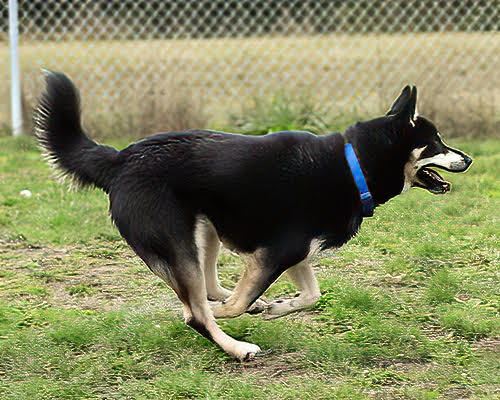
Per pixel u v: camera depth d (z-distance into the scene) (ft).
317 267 20.38
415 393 12.96
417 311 16.94
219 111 38.55
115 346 15.28
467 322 15.96
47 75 14.96
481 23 45.44
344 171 14.46
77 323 16.10
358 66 45.34
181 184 14.10
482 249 20.95
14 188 28.66
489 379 13.53
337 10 51.98
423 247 20.94
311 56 48.80
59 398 13.17
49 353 14.83
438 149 15.10
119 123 36.29
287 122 35.58
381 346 15.07
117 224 14.53
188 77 41.81
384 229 23.21
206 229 14.51
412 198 25.72
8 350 14.92
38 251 22.27
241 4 48.75
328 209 14.43
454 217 24.44
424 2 45.68
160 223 14.07
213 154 14.19
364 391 13.20
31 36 43.42
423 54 44.04
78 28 45.52
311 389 13.19
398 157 14.88
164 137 14.53
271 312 15.61
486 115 36.17
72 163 14.87
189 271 14.21
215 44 52.03
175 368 14.32
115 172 14.60
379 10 47.11
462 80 39.63
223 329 15.87
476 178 28.32
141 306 17.74
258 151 14.21
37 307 17.71
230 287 19.03
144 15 45.50
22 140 35.63
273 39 54.03
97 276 20.06
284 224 14.25
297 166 14.20
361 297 17.37
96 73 41.29
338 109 37.83
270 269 14.43
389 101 36.81
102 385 13.66
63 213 25.12
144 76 39.45
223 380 13.66
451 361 14.39
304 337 15.61
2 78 38.73
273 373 14.15
